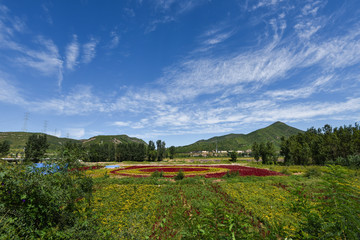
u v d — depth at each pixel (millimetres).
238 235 2516
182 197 13422
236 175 23469
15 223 3225
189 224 2861
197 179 20766
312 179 17719
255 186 16344
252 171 29391
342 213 2299
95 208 9664
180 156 94250
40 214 3705
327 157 40406
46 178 4055
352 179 2598
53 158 4840
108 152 68125
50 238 3537
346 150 37969
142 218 9258
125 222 8336
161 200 12555
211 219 2811
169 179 22234
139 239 7051
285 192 13695
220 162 55562
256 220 8516
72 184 4961
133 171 33688
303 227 2742
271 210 9695
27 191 3574
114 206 10828
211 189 16031
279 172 27750
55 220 4145
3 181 3383
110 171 34000
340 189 2416
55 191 3988
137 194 14008
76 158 5352
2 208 3246
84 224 4328
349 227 2248
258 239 2617
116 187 16281
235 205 11117
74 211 4770
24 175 3695
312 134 53062
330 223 2400
